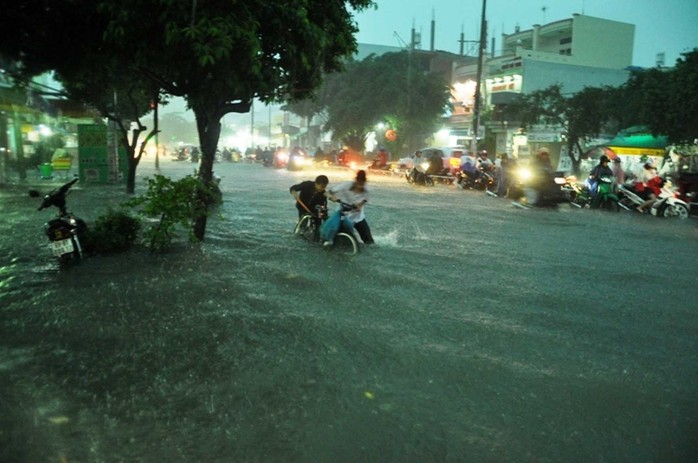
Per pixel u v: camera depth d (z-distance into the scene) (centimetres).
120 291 632
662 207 1625
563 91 4088
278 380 412
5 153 2423
